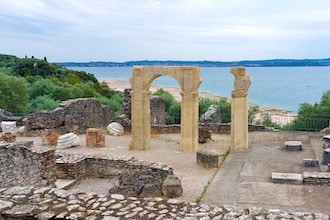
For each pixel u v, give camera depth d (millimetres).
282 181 15156
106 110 29016
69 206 7582
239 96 20812
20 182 12125
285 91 119625
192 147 21469
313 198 13328
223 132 26828
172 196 13727
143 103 21859
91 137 22844
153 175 14516
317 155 19688
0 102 36281
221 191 14266
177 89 110562
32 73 63938
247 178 15953
